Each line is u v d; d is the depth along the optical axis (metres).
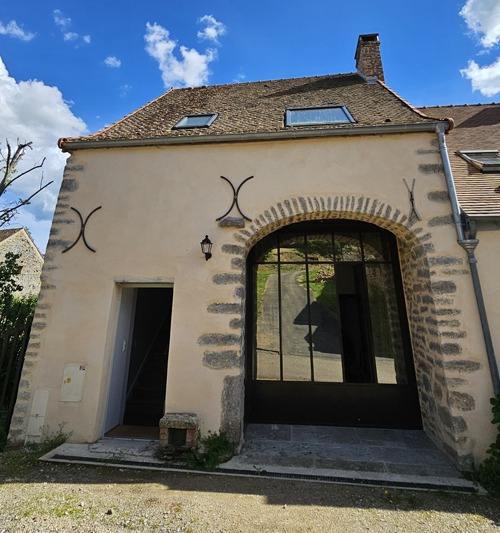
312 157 4.31
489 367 3.40
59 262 4.26
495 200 3.87
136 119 5.95
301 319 5.07
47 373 3.92
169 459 3.41
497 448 3.07
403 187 4.06
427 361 4.03
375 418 4.54
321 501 2.75
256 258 5.36
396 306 4.90
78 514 2.49
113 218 4.37
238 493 2.86
